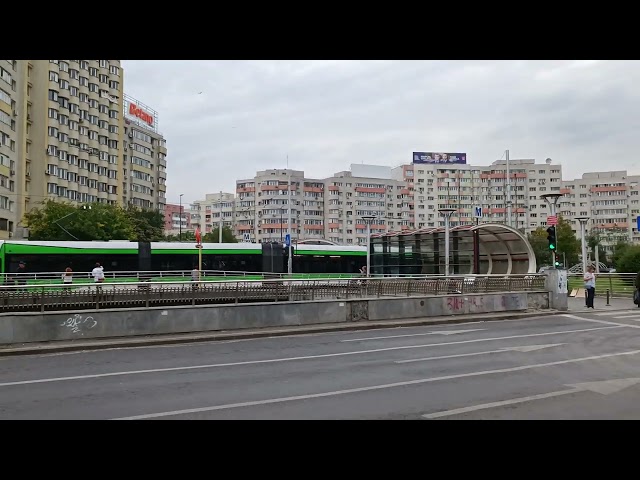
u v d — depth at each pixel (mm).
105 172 84188
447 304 20344
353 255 39312
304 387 9016
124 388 9086
